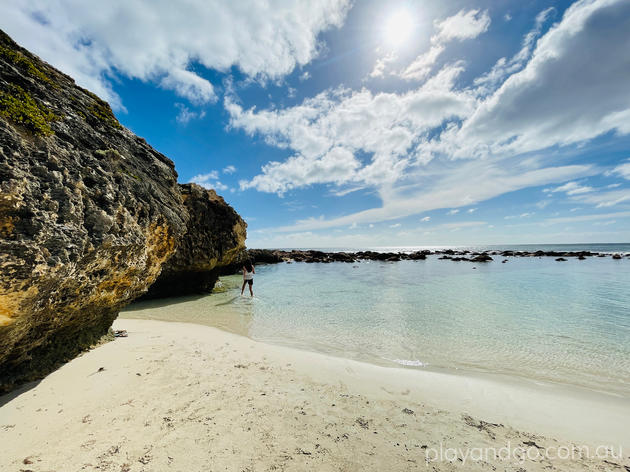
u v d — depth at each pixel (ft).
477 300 46.73
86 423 11.30
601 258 153.38
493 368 20.45
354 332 29.35
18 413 11.57
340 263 143.74
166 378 16.05
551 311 38.50
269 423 12.18
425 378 18.15
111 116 21.85
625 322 32.83
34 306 11.10
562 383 18.07
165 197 22.93
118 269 16.85
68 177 12.96
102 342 20.65
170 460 9.57
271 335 28.12
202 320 33.27
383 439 11.49
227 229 59.77
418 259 160.66
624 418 13.89
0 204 9.57
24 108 12.48
